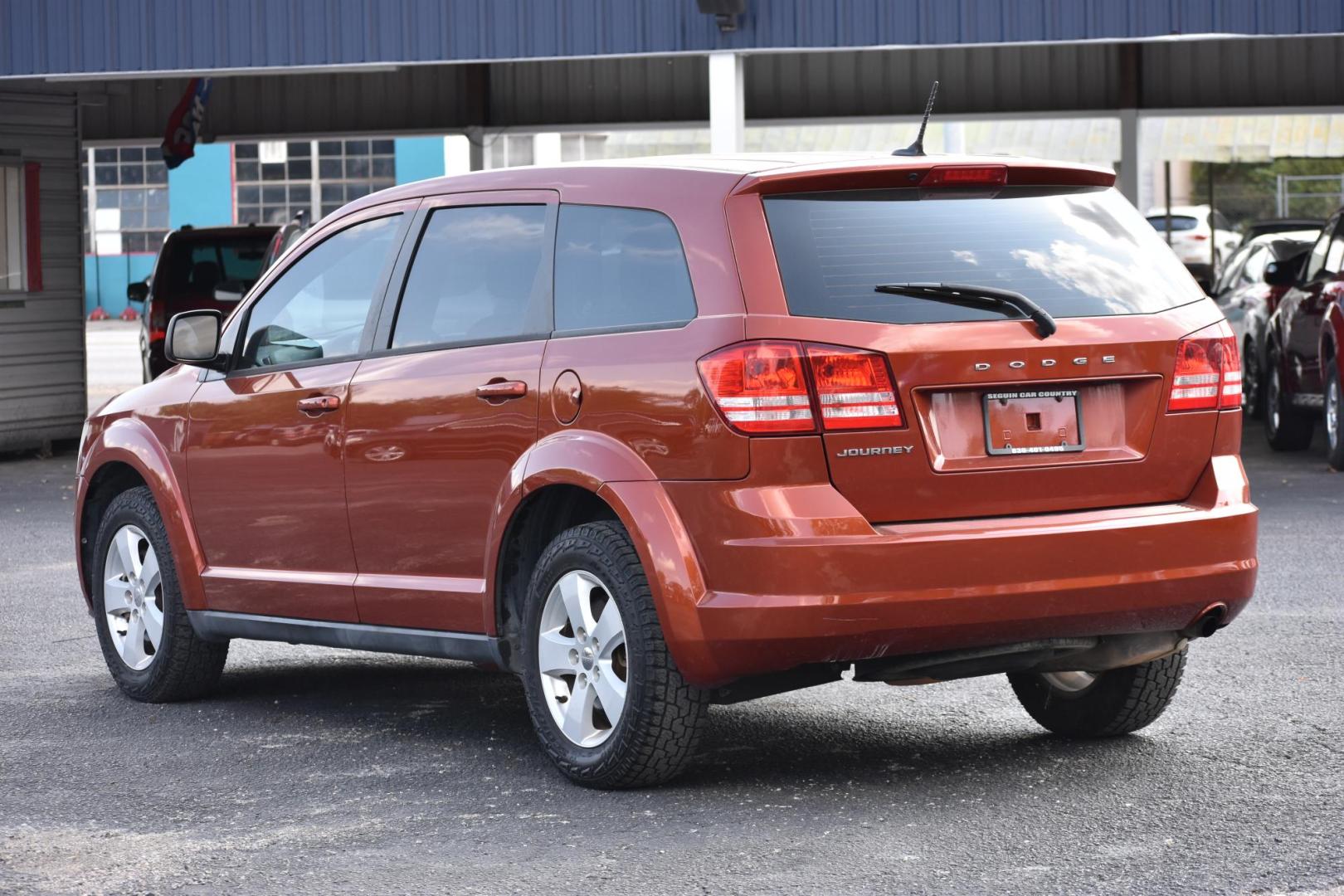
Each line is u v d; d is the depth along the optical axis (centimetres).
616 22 1859
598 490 640
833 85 3155
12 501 1723
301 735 772
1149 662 707
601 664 655
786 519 600
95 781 696
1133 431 645
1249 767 678
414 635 729
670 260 644
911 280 624
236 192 6075
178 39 1950
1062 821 611
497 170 729
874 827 606
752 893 538
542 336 682
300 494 771
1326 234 1880
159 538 839
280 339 798
